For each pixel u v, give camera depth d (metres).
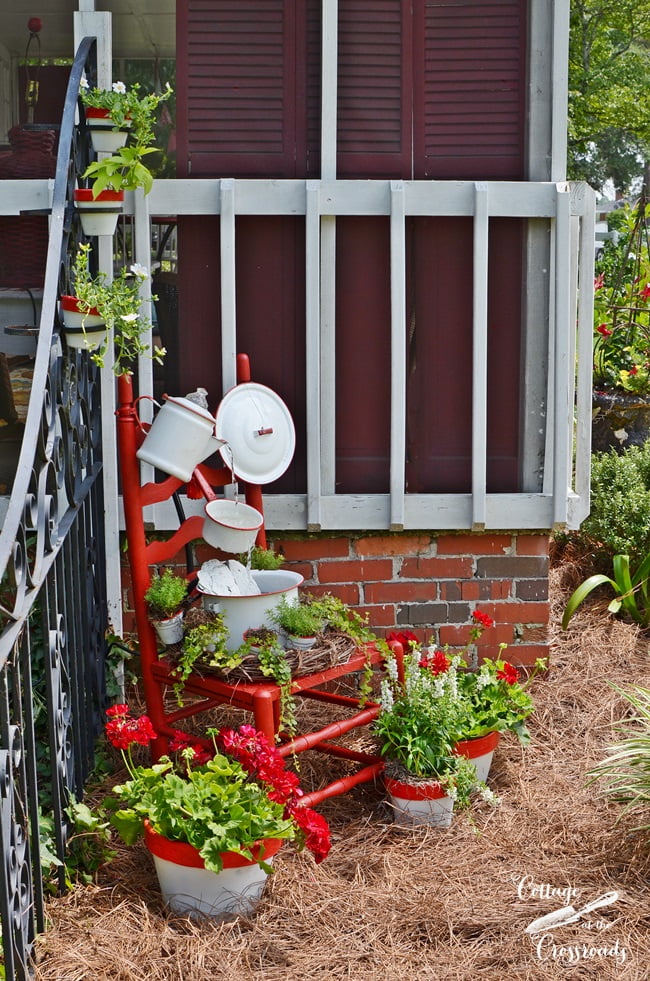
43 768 3.21
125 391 3.31
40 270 4.04
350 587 4.10
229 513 3.40
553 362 3.99
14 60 4.49
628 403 6.15
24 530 2.30
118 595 3.88
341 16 3.88
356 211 3.86
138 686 4.05
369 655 3.31
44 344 2.70
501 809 3.33
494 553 4.12
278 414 3.71
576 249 4.11
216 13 3.87
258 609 3.16
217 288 3.96
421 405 4.07
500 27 3.91
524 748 3.75
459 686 3.59
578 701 4.12
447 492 4.10
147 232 3.79
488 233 3.98
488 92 3.94
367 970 2.57
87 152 3.48
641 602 5.10
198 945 2.62
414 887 2.91
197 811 2.68
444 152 3.97
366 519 4.00
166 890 2.76
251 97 3.91
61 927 2.67
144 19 4.24
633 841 3.11
